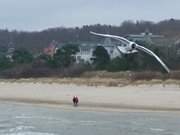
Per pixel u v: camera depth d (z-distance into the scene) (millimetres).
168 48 183125
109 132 78125
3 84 169875
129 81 140875
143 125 84188
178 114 96688
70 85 148625
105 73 167000
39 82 163250
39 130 82688
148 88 127438
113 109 106375
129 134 75812
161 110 102375
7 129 84375
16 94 140750
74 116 98688
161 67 152000
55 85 152500
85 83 147625
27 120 95375
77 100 114438
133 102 111312
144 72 148875
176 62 164500
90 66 186750
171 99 111250
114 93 125062
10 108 116312
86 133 78062
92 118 94875
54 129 83188
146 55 168375
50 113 105125
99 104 112812
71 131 80438
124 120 90562
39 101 125688
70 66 196500
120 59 181500
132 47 90062
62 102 120562
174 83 130750
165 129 79562
